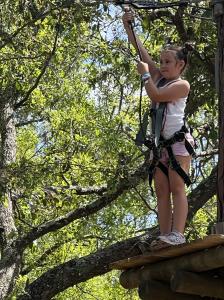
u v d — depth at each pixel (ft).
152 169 20.71
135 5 24.29
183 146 20.29
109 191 38.17
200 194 36.27
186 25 35.29
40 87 52.01
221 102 20.76
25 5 37.55
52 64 45.65
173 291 19.12
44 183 42.09
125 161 38.45
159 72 21.68
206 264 17.92
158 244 19.22
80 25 39.24
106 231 48.32
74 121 50.70
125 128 44.83
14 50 41.45
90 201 44.80
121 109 48.88
